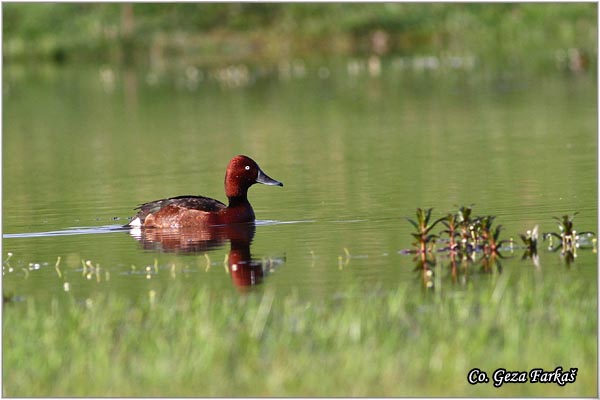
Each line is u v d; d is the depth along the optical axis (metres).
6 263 14.30
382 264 13.44
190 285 12.60
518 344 9.81
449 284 12.23
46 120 33.66
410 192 18.75
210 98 37.97
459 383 9.20
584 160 21.69
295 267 13.42
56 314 11.37
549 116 29.53
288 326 10.58
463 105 33.00
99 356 9.81
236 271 13.30
